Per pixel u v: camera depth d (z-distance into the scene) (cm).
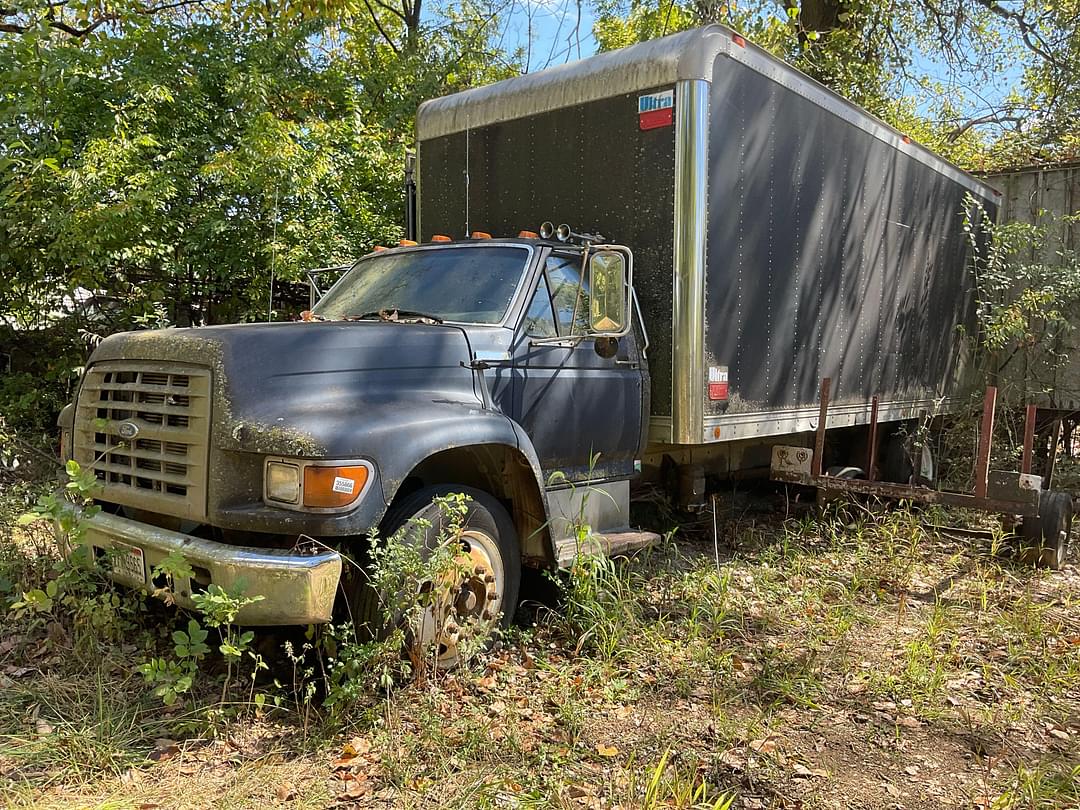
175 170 896
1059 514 600
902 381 808
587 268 517
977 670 431
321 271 604
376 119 1260
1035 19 1568
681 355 525
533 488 434
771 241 591
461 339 430
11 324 945
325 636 356
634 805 296
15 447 706
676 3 1530
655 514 665
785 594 529
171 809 288
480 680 388
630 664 418
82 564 381
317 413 355
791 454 664
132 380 390
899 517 660
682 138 517
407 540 363
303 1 934
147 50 932
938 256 866
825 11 1502
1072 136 1449
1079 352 956
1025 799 311
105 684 371
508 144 618
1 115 786
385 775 312
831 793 315
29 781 299
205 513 348
